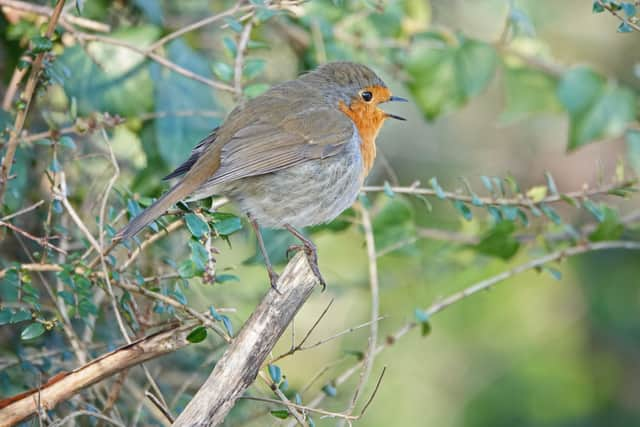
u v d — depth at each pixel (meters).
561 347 13.90
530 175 15.63
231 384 6.85
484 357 13.91
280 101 9.41
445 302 9.66
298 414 7.21
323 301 13.50
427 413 13.54
